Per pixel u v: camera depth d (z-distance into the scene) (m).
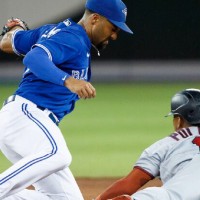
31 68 17.31
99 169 34.75
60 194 19.25
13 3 80.81
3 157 39.09
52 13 82.06
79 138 45.41
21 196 18.94
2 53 86.31
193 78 86.50
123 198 14.90
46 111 18.78
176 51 86.75
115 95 71.88
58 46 17.77
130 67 87.50
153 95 71.00
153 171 15.70
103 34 19.05
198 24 85.81
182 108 16.31
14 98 18.97
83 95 16.92
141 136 45.88
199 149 15.70
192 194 15.11
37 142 18.27
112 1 18.80
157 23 85.88
